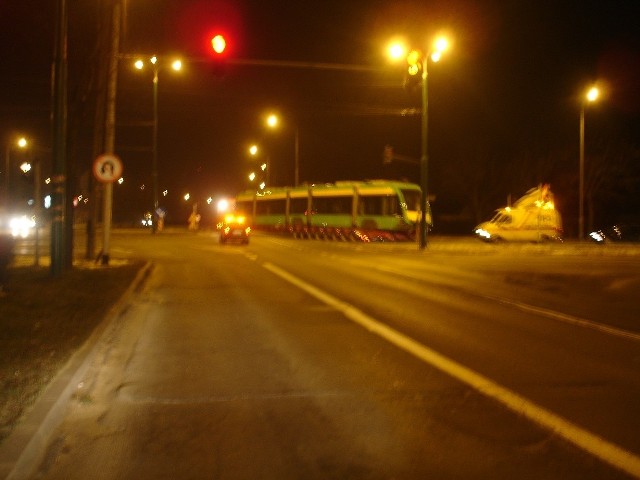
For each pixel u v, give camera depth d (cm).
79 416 761
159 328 1313
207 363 1019
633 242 4588
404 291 1898
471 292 1880
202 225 8631
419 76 2647
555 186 6500
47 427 688
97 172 2083
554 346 1145
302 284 2067
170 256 3234
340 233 5019
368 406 797
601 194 6369
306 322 1383
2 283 1627
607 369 979
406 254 3375
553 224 4603
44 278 1888
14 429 660
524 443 673
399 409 785
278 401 818
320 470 605
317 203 5316
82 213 6775
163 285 2034
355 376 938
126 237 5031
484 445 667
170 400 823
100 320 1273
